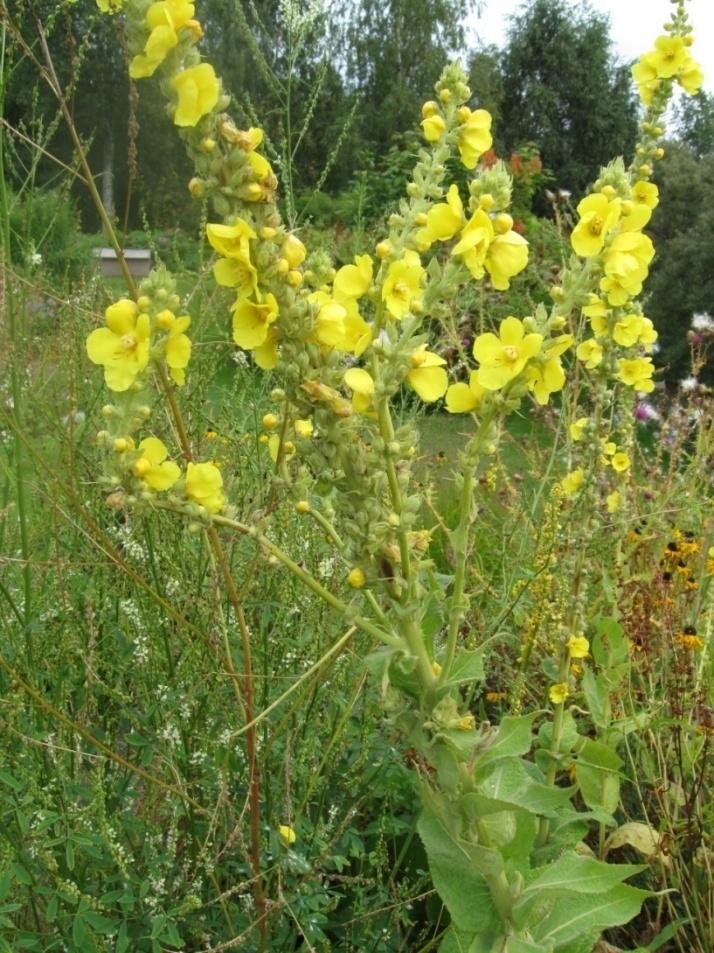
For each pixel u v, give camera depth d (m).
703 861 2.70
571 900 2.06
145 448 1.51
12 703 2.08
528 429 6.28
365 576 1.65
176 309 1.47
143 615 2.34
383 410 1.59
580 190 32.88
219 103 1.42
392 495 1.62
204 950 2.00
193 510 1.55
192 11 1.40
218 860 2.13
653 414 5.07
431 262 1.63
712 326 4.86
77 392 2.69
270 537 2.48
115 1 1.40
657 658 3.04
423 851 2.55
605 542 2.87
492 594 3.18
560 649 2.70
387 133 20.11
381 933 2.22
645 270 1.74
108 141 11.46
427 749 1.79
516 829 1.92
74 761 2.27
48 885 2.12
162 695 2.25
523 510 3.29
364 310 3.00
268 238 1.43
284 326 1.48
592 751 2.71
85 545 2.55
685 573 3.22
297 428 1.76
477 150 1.67
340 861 2.16
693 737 3.02
